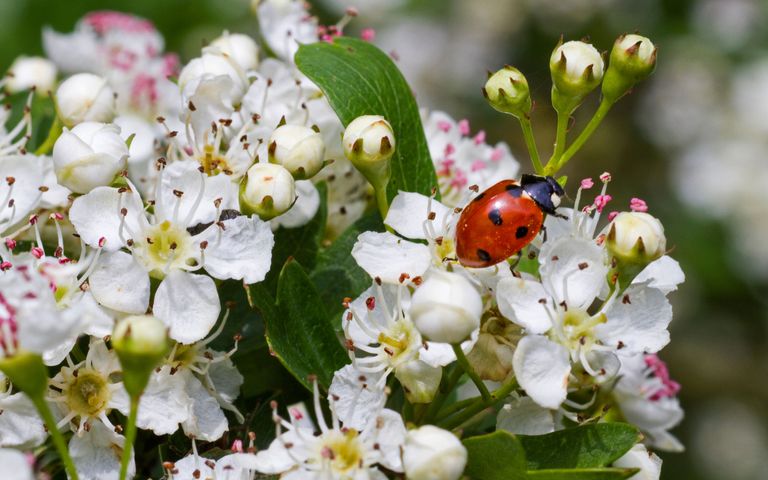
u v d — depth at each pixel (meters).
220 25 0.29
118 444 0.18
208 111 0.19
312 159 0.18
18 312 0.16
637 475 0.18
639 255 0.17
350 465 0.17
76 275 0.18
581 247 0.18
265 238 0.18
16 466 0.16
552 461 0.18
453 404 0.18
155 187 0.18
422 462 0.17
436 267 0.18
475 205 0.18
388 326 0.18
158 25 0.28
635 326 0.18
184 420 0.18
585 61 0.18
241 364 0.19
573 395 0.19
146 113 0.21
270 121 0.19
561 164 0.19
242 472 0.17
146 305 0.18
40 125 0.20
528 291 0.18
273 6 0.20
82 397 0.18
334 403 0.17
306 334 0.18
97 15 0.22
